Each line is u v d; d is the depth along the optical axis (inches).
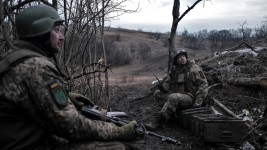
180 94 238.8
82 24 236.2
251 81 282.5
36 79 105.7
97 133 115.3
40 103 105.7
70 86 224.2
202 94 235.8
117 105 307.7
